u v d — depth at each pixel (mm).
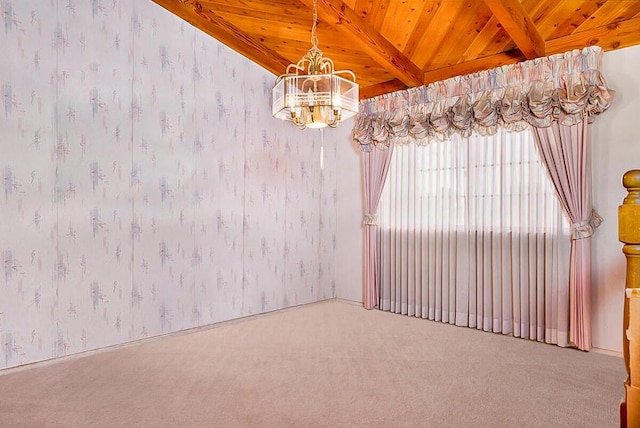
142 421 2229
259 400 2486
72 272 3254
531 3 3107
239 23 4086
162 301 3766
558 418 2275
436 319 4316
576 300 3373
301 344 3559
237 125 4359
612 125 3322
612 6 3137
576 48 3469
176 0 3768
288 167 4852
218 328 4047
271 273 4664
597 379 2805
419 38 3799
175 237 3861
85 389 2639
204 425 2189
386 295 4777
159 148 3754
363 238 5078
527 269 3715
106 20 3443
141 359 3186
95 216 3375
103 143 3420
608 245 3342
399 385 2709
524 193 3727
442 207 4273
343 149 5301
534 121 3549
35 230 3084
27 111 3053
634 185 1225
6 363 2953
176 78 3877
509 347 3482
